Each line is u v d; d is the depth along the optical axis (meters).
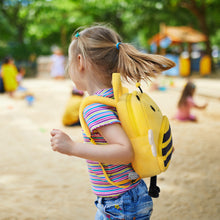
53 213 2.89
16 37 30.25
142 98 1.52
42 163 4.29
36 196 3.25
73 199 3.19
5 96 11.31
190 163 4.10
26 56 24.59
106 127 1.36
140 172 1.42
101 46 1.50
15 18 29.17
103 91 1.51
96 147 1.32
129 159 1.35
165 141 1.48
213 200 3.08
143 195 1.52
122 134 1.36
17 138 5.61
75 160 4.41
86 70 1.54
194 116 6.64
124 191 1.47
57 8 19.98
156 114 1.51
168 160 1.51
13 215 2.84
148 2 18.17
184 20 24.23
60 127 6.43
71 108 6.32
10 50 24.39
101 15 23.39
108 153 1.31
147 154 1.38
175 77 18.70
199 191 3.28
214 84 14.00
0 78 11.59
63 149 1.31
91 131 1.38
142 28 26.28
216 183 3.46
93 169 1.50
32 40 30.55
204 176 3.67
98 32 1.53
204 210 2.89
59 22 23.25
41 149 4.95
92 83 1.54
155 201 3.08
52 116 7.57
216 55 35.03
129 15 22.83
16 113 7.99
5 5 28.92
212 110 7.94
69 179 3.72
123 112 1.39
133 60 1.45
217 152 4.52
